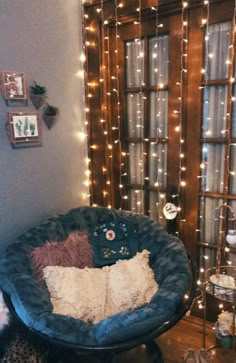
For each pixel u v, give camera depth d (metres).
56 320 1.38
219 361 1.86
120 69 2.34
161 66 2.18
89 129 2.53
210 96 2.01
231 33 1.87
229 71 1.90
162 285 1.65
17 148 1.97
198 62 1.99
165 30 2.09
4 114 1.87
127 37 2.25
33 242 1.84
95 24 2.33
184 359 1.76
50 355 1.64
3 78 1.83
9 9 1.83
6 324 1.61
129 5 2.15
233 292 1.78
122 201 2.53
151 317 1.39
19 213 2.04
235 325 1.92
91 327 1.38
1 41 1.81
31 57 2.00
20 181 2.02
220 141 2.01
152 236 2.00
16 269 1.64
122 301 1.72
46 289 1.68
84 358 1.70
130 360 1.83
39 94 2.02
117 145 2.47
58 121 2.27
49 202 2.26
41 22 2.05
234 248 2.09
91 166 2.59
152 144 2.33
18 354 1.46
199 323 2.26
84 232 2.04
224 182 2.05
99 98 2.42
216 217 2.14
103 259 1.99
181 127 2.13
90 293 1.73
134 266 1.84
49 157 2.22
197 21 1.95
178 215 2.26
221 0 1.84
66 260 1.86
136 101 2.34
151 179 2.39
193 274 1.74
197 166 2.13
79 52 2.40
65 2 2.22
